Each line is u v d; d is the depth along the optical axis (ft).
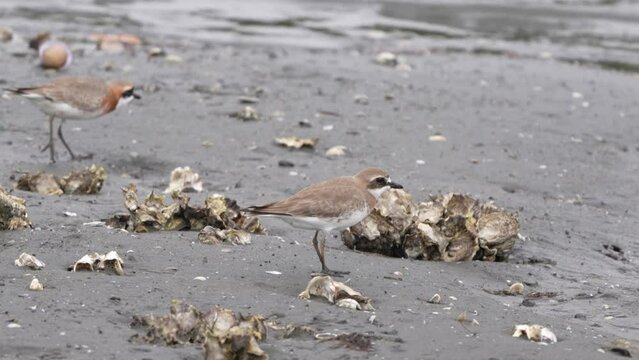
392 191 39.01
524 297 35.09
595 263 40.32
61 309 28.25
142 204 38.86
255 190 46.42
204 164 50.93
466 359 27.14
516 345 28.43
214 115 60.03
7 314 27.55
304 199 33.17
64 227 36.96
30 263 31.94
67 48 70.49
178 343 26.45
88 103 51.26
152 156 51.88
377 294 32.35
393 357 26.84
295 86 68.80
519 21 99.45
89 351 25.57
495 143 58.23
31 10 93.45
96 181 44.34
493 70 78.48
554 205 47.62
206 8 99.45
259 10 99.71
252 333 26.45
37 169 48.47
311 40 86.94
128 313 28.45
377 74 74.13
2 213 36.17
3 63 70.69
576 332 30.27
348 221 33.68
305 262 35.12
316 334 27.94
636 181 53.26
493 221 39.22
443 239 38.14
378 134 58.23
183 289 30.78
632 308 34.47
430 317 30.35
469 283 35.83
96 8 96.37
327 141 56.39
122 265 32.55
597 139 60.70
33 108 59.52
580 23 99.60
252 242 36.88
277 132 57.31
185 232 37.81
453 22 98.02
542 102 68.80
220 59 76.64
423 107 65.10
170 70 71.82
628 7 106.22
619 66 82.89
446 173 51.96
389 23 96.27
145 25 89.71
